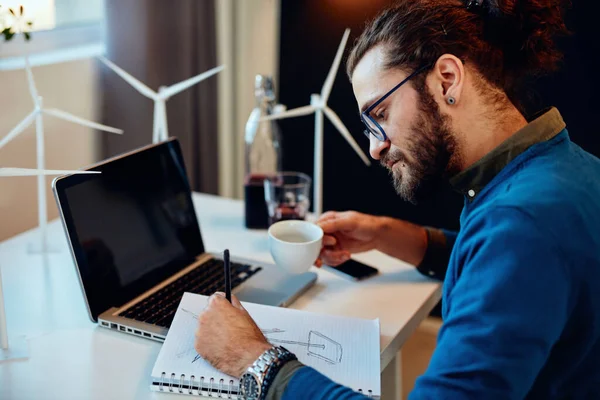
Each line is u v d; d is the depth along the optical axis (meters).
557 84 1.79
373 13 1.92
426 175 0.91
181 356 0.91
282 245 1.10
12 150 1.62
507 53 0.87
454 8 0.87
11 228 1.66
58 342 0.97
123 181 1.12
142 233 1.13
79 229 1.01
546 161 0.84
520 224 0.76
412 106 0.87
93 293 1.02
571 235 0.76
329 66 2.04
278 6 2.14
